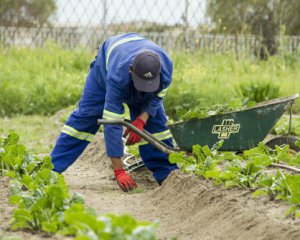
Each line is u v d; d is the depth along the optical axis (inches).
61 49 823.1
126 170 397.7
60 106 664.4
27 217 244.2
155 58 312.2
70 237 232.5
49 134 559.5
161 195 333.4
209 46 811.4
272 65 763.4
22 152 339.6
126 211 313.7
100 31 889.5
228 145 364.5
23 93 661.9
